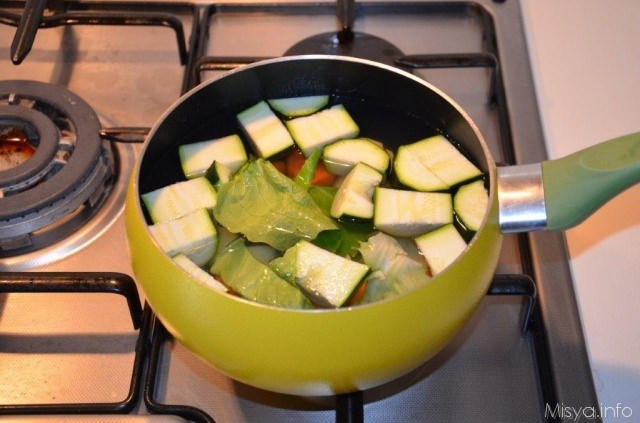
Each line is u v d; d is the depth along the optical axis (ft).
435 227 1.46
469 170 1.50
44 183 1.66
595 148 1.33
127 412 1.45
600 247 1.70
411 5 2.13
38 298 1.62
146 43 2.06
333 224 1.45
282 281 1.34
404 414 1.50
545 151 1.86
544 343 1.55
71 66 2.01
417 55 1.89
